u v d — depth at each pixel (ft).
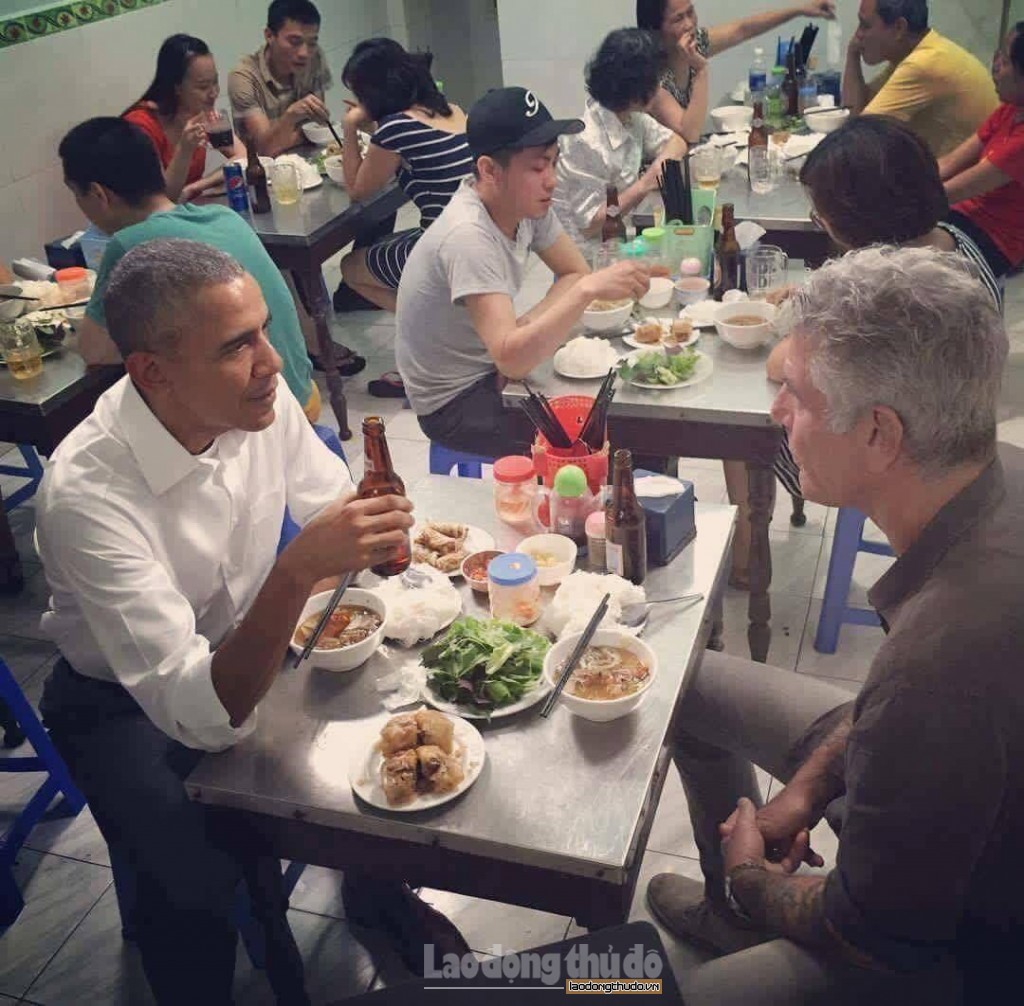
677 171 9.86
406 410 13.75
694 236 9.67
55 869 7.79
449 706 5.08
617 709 4.87
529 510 6.41
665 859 7.40
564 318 8.00
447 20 22.15
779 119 14.12
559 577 5.81
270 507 6.31
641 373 8.00
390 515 4.95
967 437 3.95
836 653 9.12
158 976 5.69
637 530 5.63
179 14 16.46
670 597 5.69
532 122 8.09
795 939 4.59
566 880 4.51
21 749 8.75
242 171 13.32
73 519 5.40
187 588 5.93
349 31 20.54
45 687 6.42
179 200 13.33
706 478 11.82
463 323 8.75
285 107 15.69
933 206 7.47
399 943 6.76
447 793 4.63
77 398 9.20
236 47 17.78
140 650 5.24
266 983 6.77
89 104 15.10
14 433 9.08
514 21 18.48
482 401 8.95
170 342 5.21
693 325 8.80
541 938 6.87
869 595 4.34
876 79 15.33
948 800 3.79
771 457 7.76
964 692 3.74
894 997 4.38
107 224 9.62
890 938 4.05
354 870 4.98
